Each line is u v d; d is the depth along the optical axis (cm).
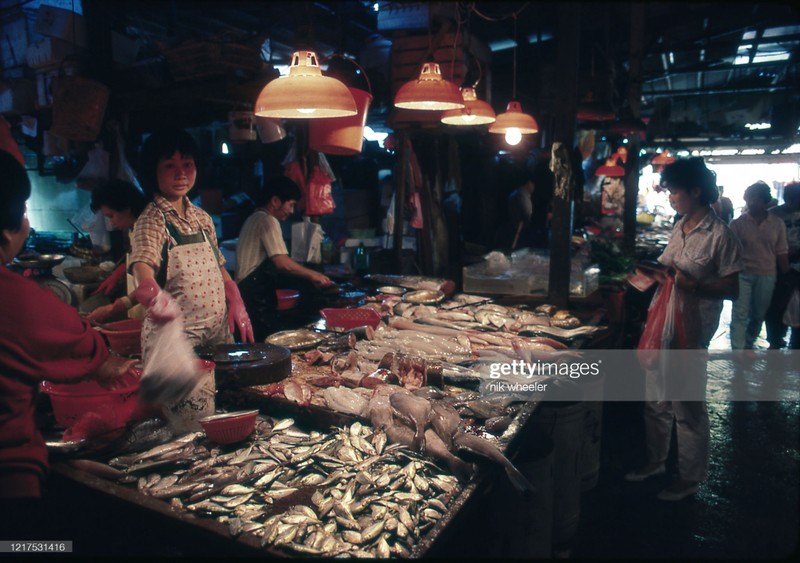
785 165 1327
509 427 246
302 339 363
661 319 371
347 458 219
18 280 176
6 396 174
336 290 436
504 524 283
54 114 430
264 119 471
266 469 210
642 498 389
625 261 654
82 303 466
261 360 289
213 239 300
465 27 562
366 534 170
